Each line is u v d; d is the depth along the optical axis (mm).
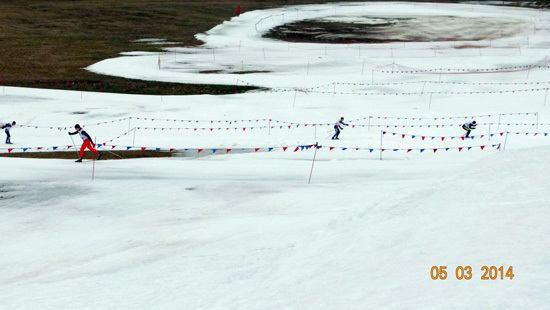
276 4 86875
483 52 54688
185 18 71250
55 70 45594
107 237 12805
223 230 12344
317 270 6762
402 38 63875
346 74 45812
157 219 14406
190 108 35406
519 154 11188
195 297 7105
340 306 5285
